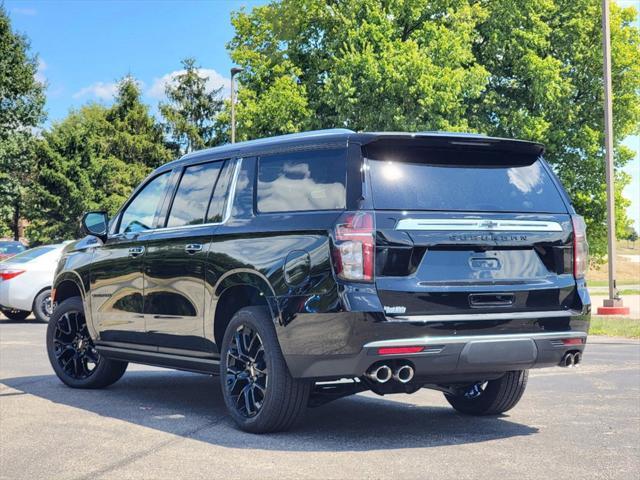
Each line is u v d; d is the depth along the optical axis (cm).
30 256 1750
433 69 3109
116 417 630
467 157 557
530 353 536
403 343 500
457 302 519
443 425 598
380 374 504
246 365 571
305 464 473
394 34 3325
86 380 780
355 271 504
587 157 3628
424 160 542
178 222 668
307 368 523
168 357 664
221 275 593
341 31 3278
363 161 526
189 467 468
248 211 594
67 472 459
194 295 625
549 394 743
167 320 659
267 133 3331
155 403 700
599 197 3675
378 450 511
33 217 5475
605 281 5638
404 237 512
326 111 3375
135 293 698
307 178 555
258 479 439
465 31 3316
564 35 3622
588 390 768
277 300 539
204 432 570
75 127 5666
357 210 512
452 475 445
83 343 790
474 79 3247
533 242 551
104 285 741
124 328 715
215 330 608
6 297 1708
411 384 549
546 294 551
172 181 696
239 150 629
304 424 601
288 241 543
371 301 499
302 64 3488
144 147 6800
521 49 3484
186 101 6925
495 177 559
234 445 526
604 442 535
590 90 3644
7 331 1493
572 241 569
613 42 3625
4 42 5103
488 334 524
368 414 648
